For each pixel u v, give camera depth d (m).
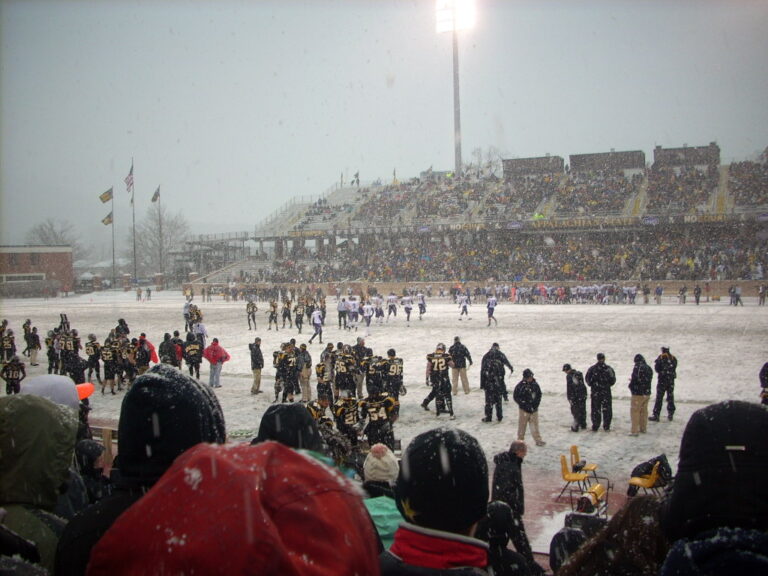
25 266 83.94
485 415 17.09
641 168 77.38
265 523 1.27
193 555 1.23
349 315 38.62
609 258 63.16
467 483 2.28
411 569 2.22
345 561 1.32
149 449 2.28
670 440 14.47
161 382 2.39
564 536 3.55
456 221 73.81
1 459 2.76
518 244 70.25
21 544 1.96
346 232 75.88
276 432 3.88
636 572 2.29
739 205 63.09
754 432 1.74
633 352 26.20
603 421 16.38
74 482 4.17
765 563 1.55
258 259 85.12
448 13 80.94
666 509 1.94
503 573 4.27
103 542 1.35
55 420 2.86
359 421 11.48
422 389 20.89
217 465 1.40
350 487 1.49
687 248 61.41
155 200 80.38
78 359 23.05
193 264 90.69
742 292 54.53
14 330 42.06
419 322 41.31
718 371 21.72
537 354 26.48
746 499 1.68
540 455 13.71
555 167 80.69
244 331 38.91
